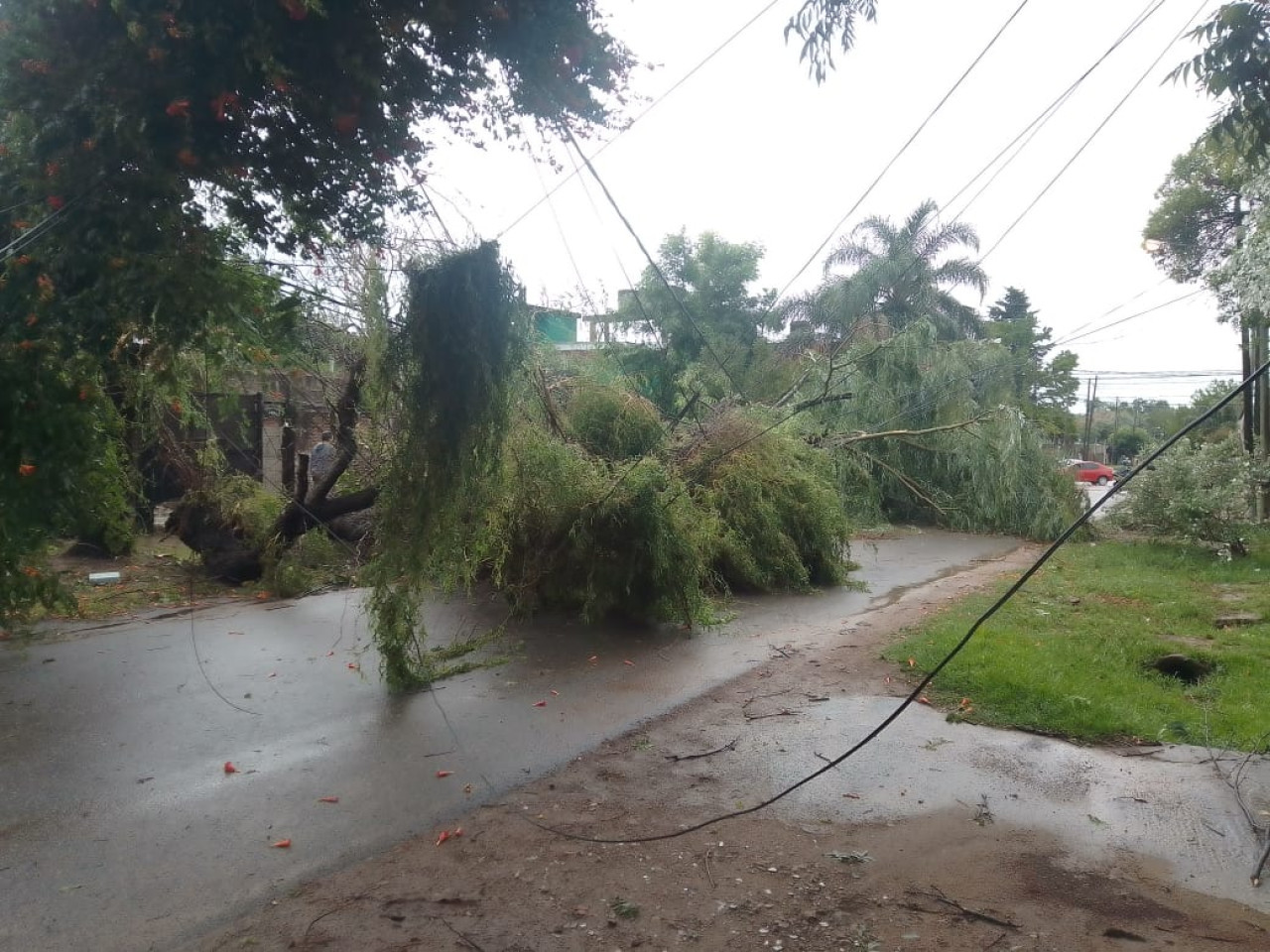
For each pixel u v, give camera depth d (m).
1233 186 14.76
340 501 9.38
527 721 5.65
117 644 7.31
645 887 3.64
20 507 5.06
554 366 10.48
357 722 5.59
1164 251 17.16
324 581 9.97
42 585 6.12
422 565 5.91
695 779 4.75
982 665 6.55
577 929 3.33
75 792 4.48
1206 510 12.67
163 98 4.14
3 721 5.47
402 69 4.73
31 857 3.83
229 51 4.12
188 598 9.09
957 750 5.13
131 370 5.80
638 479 7.98
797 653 7.42
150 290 4.40
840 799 4.48
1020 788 4.60
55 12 4.08
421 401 5.53
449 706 5.93
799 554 10.67
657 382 17.44
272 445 13.70
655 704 6.02
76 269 4.30
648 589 8.22
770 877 3.72
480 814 4.31
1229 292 14.82
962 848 3.97
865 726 5.55
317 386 10.09
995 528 16.64
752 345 24.38
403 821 4.22
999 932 3.32
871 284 23.91
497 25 4.62
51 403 4.85
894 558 13.50
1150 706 5.77
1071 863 3.84
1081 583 10.45
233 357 7.50
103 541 10.26
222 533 9.91
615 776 4.79
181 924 3.34
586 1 4.82
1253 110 5.32
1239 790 4.54
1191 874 3.75
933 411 17.47
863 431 17.06
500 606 8.76
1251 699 5.90
